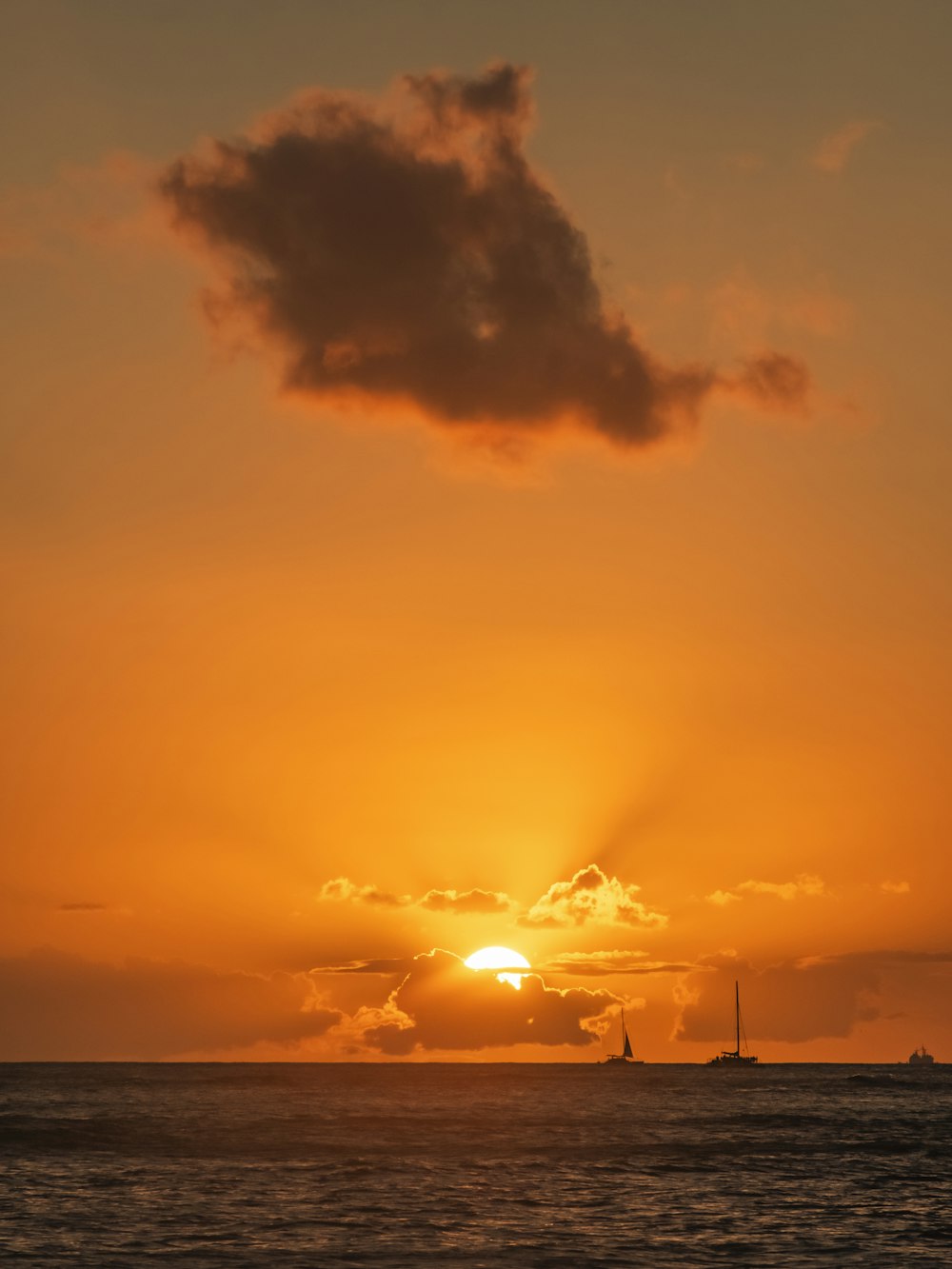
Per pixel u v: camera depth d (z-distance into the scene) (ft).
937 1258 189.88
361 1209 234.58
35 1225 212.64
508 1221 222.07
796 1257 190.19
